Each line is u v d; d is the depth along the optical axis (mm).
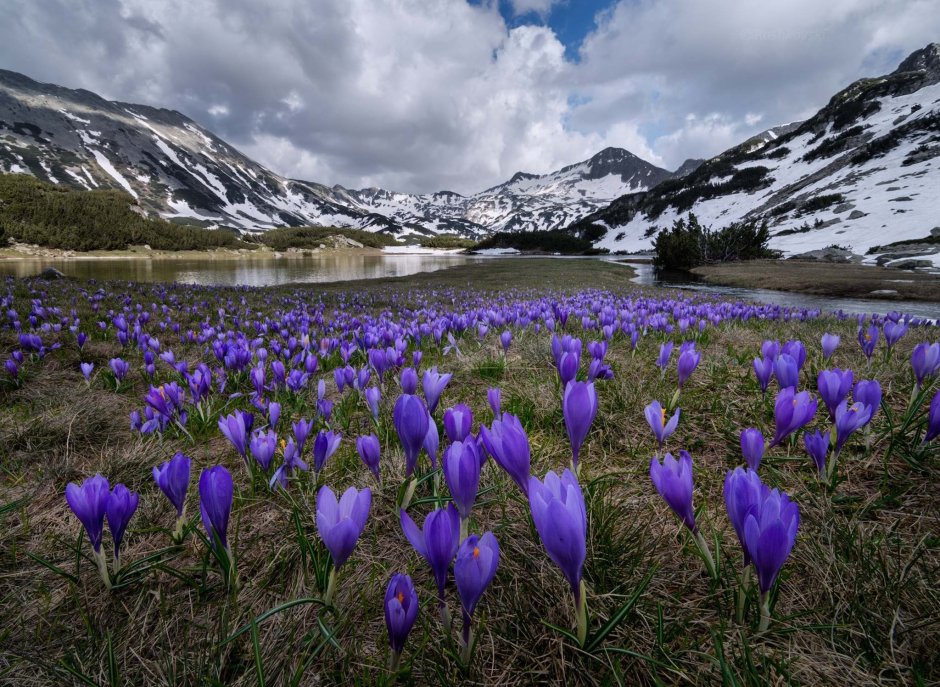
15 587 1766
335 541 1202
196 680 1305
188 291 17750
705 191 168000
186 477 1859
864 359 4871
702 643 1317
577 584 1116
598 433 3070
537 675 1305
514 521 1948
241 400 4176
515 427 1105
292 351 4906
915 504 2023
